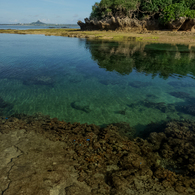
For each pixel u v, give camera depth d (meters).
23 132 6.62
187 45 31.98
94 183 4.32
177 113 9.01
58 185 4.20
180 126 7.40
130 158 5.26
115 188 4.20
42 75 14.93
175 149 5.91
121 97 11.06
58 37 47.38
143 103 10.23
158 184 4.38
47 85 12.87
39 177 4.39
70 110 9.32
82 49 27.83
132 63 19.28
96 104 10.09
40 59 20.88
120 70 16.84
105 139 6.25
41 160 5.04
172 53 24.44
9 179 4.27
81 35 47.91
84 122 8.20
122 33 52.03
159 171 4.80
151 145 6.33
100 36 45.81
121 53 24.66
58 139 6.17
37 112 8.84
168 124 7.66
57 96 11.06
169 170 5.00
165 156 5.68
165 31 47.88
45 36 50.16
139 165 5.03
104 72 16.25
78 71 16.48
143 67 17.77
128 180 4.44
